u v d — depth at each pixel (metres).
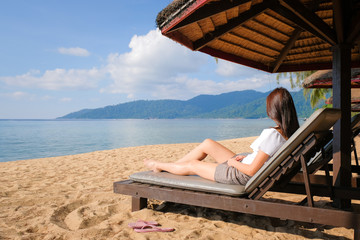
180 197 2.53
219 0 2.55
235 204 2.29
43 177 5.24
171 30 2.88
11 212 3.06
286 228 2.43
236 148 10.45
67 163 7.12
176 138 31.19
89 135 38.69
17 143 24.47
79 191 3.99
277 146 2.24
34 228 2.56
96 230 2.41
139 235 2.29
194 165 2.69
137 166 6.32
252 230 2.40
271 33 4.01
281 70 5.28
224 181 2.47
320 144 2.41
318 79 6.57
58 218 2.86
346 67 2.91
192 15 2.71
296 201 3.22
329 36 2.85
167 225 2.54
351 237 2.25
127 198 3.48
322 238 2.24
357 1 2.77
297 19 2.95
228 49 4.34
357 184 3.12
